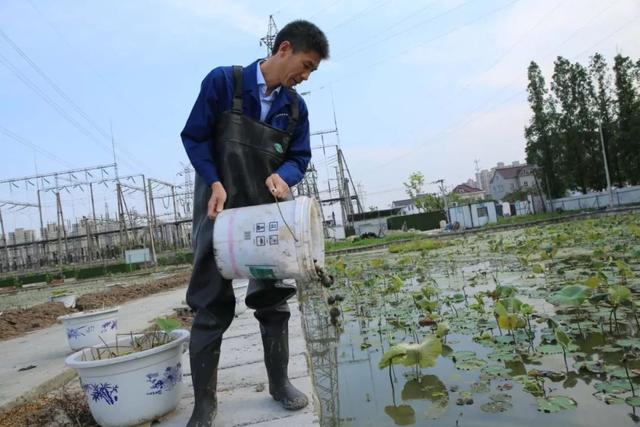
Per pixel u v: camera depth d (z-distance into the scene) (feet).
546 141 123.85
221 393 8.84
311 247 6.40
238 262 6.64
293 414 7.37
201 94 7.22
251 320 17.21
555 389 8.49
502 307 11.43
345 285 27.12
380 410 8.35
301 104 7.90
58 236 113.50
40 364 14.79
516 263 27.50
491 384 8.97
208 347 7.00
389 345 13.01
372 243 83.30
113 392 7.28
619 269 17.07
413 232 102.32
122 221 110.63
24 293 77.82
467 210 116.47
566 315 13.55
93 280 90.68
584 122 115.65
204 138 7.27
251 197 7.25
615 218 59.52
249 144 7.22
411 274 28.89
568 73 117.19
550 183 128.16
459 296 18.29
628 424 6.95
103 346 8.63
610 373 8.83
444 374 9.92
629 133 105.19
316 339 14.70
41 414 9.64
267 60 7.39
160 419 7.75
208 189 7.32
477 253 38.14
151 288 41.73
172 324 8.51
